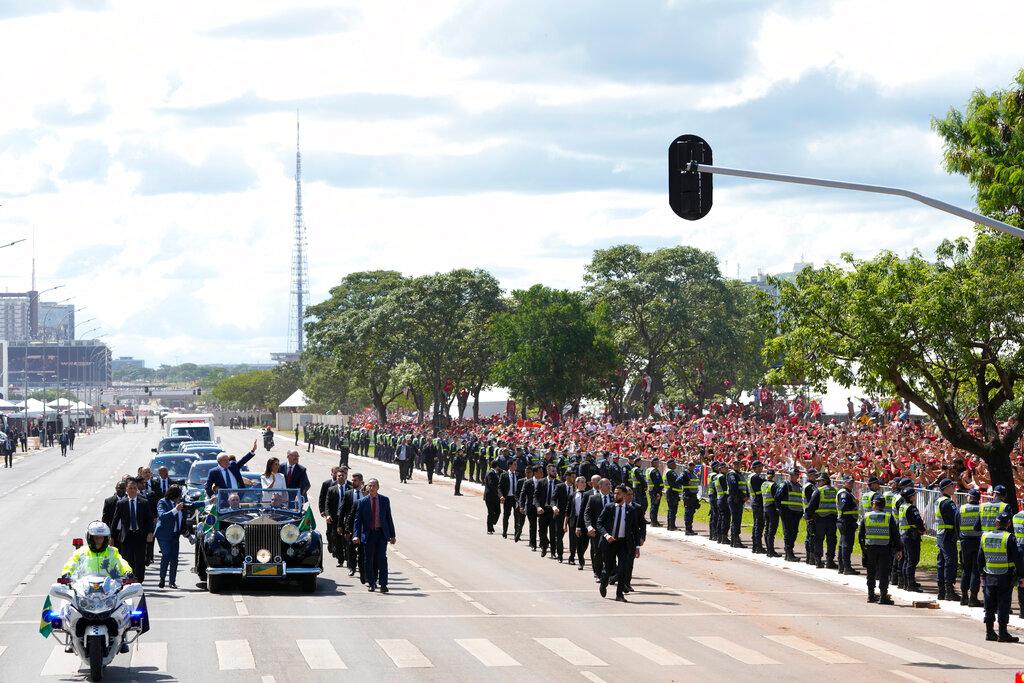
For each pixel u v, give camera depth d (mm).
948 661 24391
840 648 25719
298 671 22641
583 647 25438
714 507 47094
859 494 45719
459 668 23047
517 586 35125
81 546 23422
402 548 44969
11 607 31047
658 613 30391
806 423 85188
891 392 42469
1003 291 38156
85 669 22641
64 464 112812
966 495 39969
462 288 139500
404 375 151625
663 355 160750
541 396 126938
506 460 48562
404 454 86438
